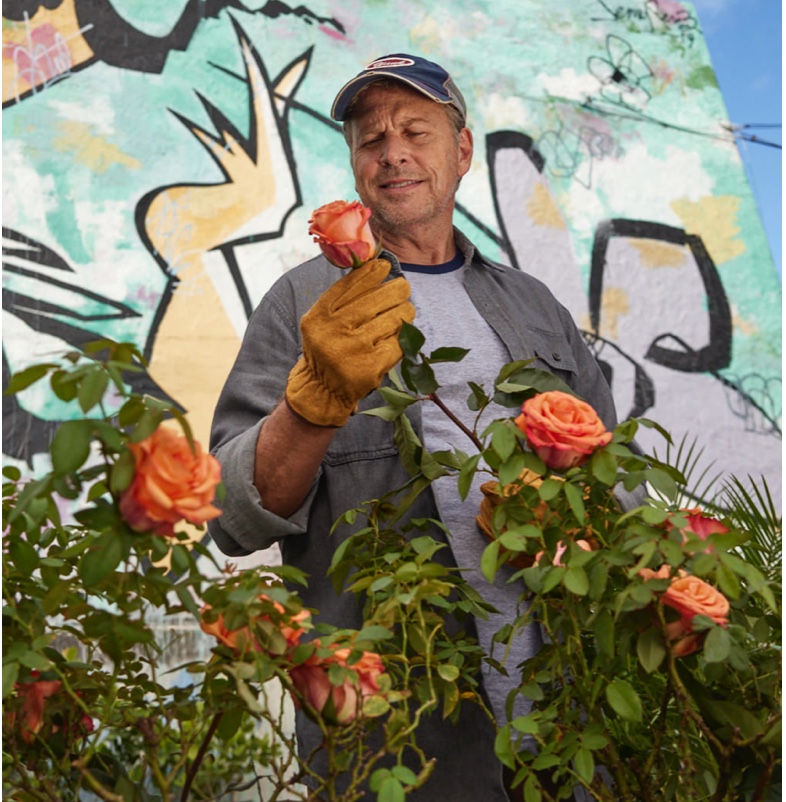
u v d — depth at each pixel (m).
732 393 4.53
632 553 0.89
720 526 0.94
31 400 3.90
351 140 1.61
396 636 1.05
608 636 0.89
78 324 4.06
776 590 0.98
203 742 0.89
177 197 4.27
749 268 4.72
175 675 3.26
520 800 1.34
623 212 4.68
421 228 1.59
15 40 4.26
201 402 4.09
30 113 4.20
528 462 0.95
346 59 4.59
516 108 4.70
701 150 4.85
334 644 0.87
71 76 4.29
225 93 4.41
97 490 0.85
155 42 4.40
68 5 4.35
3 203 4.10
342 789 1.20
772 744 0.90
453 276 1.62
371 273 1.14
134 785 0.91
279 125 4.43
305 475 1.26
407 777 0.83
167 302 4.16
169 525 0.80
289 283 1.55
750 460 4.46
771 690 0.96
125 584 0.85
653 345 4.53
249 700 0.80
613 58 4.89
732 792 0.96
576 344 1.72
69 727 0.90
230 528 1.28
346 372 1.13
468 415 1.48
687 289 4.63
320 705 0.85
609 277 4.57
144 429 0.77
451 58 4.70
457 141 1.63
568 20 4.89
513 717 1.30
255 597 0.84
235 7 4.51
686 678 0.96
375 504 1.15
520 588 1.37
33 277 4.06
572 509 0.94
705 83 4.95
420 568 0.93
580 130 4.74
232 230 4.29
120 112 4.30
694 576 0.91
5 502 0.89
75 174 4.19
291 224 4.34
